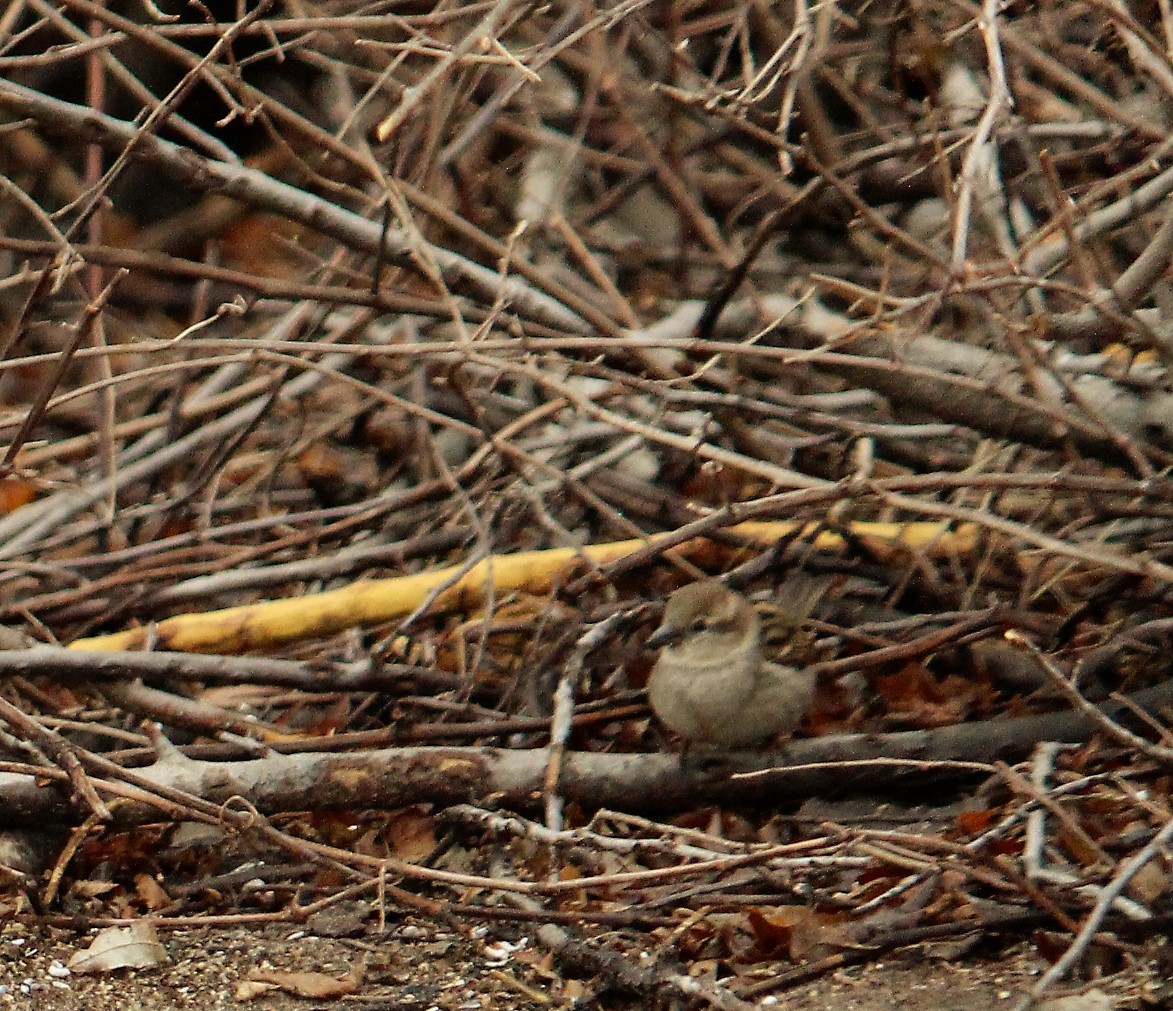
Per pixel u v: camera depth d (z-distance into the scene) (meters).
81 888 9.42
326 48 15.93
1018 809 8.64
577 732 10.70
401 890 8.92
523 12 10.91
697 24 13.97
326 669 10.20
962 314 12.99
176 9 17.84
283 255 17.89
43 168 18.14
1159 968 7.50
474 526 11.33
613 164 14.77
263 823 8.77
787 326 11.30
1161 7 10.20
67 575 11.70
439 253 11.45
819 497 9.12
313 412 14.80
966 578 11.72
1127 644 10.44
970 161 8.27
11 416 11.27
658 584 12.16
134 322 16.91
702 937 8.47
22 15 17.45
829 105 15.39
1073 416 9.78
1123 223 11.05
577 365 10.27
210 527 13.40
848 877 8.91
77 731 11.05
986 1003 7.54
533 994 8.13
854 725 10.69
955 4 10.95
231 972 8.52
